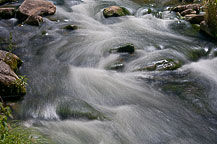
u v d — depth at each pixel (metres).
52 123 4.70
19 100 5.41
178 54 7.61
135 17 11.23
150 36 9.21
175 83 6.24
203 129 4.71
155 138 4.44
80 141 4.23
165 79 6.39
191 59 7.50
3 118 3.25
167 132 4.60
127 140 4.34
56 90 5.86
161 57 7.26
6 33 9.29
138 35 9.30
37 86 6.02
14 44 8.53
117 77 6.52
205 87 6.05
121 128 4.61
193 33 9.42
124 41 8.59
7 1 12.41
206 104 5.44
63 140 4.20
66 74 6.67
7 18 10.44
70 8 12.38
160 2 13.38
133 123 4.77
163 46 8.30
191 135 4.55
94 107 5.21
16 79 5.52
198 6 11.34
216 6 8.32
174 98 5.66
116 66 6.91
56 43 8.66
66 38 9.05
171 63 6.91
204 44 8.38
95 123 4.71
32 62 7.34
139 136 4.46
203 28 9.26
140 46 8.22
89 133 4.43
